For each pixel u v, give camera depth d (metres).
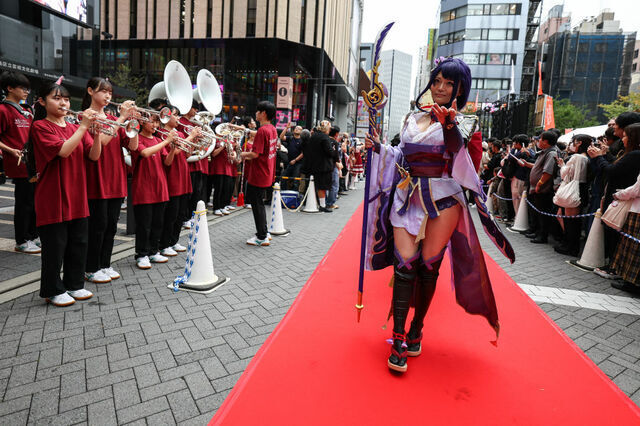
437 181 2.21
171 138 3.96
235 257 4.74
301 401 1.92
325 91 36.31
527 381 2.19
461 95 2.24
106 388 2.07
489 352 2.52
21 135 4.36
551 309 3.51
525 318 3.11
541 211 6.43
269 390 2.00
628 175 4.49
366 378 2.14
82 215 3.11
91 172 3.37
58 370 2.22
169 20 27.02
